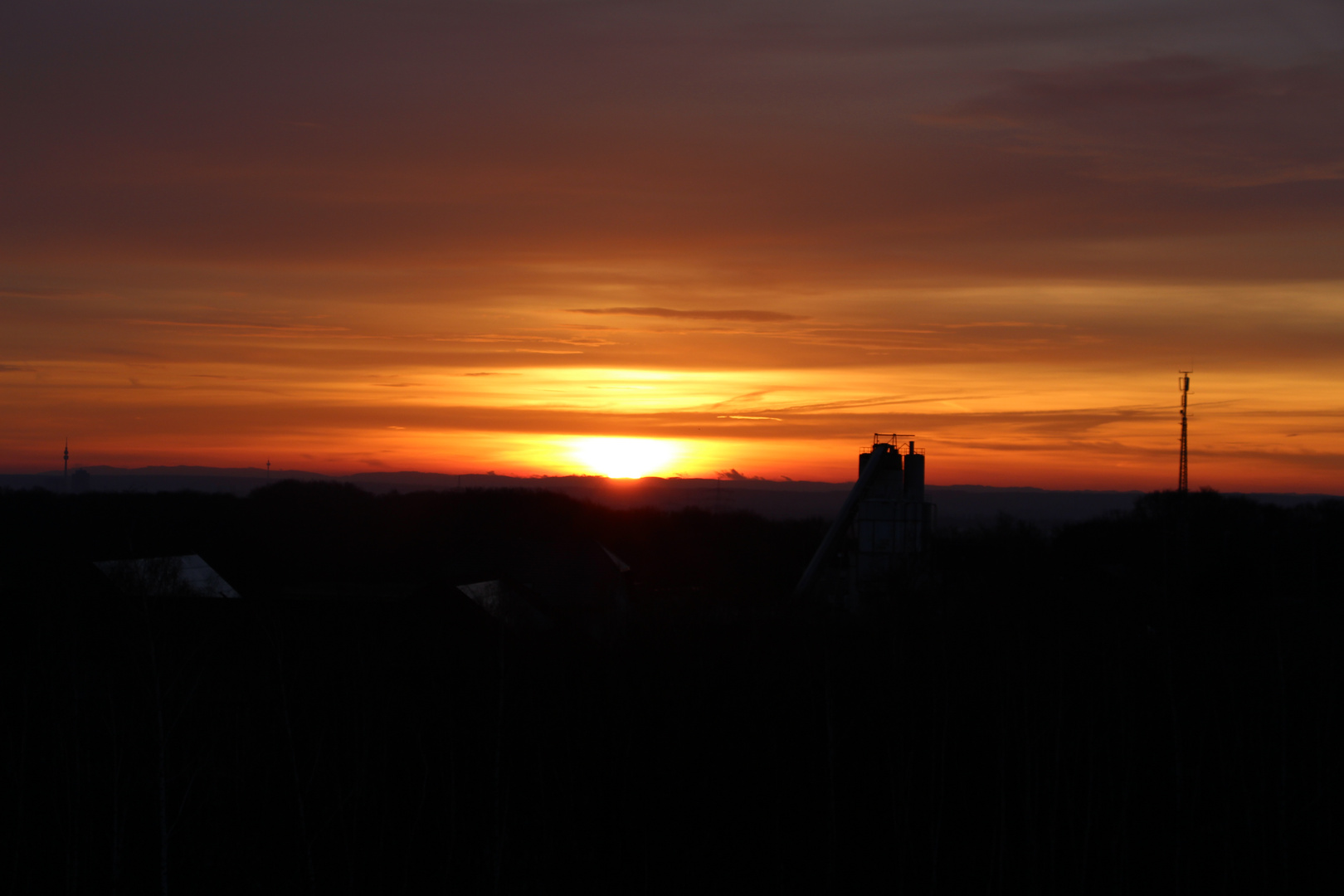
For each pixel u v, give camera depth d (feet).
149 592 131.64
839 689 143.33
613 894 123.85
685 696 143.64
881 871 127.44
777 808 130.11
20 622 134.21
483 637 143.74
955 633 157.17
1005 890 125.49
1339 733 138.92
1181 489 260.42
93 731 125.49
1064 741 139.44
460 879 121.39
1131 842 133.08
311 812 124.26
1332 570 250.78
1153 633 162.61
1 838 118.11
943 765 127.95
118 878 108.17
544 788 131.44
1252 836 125.39
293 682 132.05
